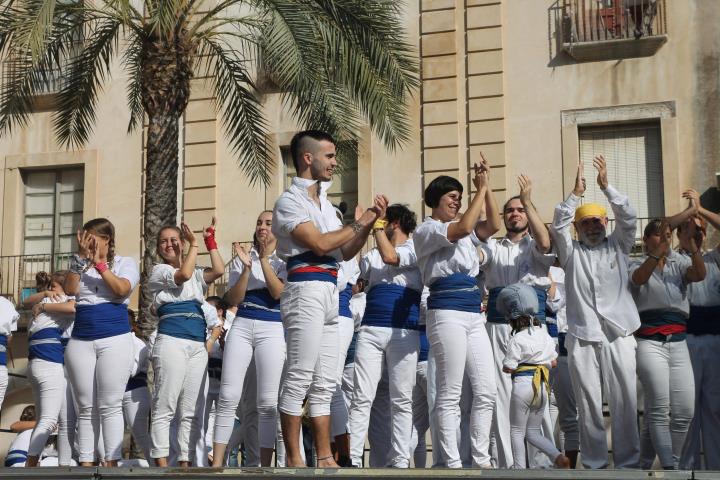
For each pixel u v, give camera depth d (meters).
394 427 14.30
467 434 14.64
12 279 30.92
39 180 31.44
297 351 11.89
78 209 31.12
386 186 28.83
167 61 23.42
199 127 30.12
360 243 12.16
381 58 22.06
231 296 14.88
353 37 21.97
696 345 14.93
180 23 23.53
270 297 14.55
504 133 28.39
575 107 28.12
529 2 28.83
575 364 13.88
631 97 27.83
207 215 29.80
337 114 23.27
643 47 27.75
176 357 14.69
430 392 14.68
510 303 14.27
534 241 14.73
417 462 15.77
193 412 14.95
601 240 14.20
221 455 14.29
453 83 28.88
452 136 28.67
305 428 17.75
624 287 13.96
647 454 14.57
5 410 29.31
